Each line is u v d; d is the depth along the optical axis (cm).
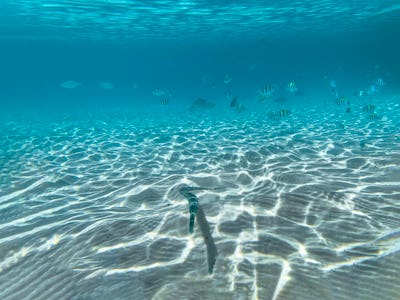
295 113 2005
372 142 984
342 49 9969
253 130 1415
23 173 820
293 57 14412
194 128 1570
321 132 1260
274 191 524
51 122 2173
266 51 8831
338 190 514
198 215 351
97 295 276
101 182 715
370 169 658
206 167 816
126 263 322
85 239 386
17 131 1775
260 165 772
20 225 478
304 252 319
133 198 556
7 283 318
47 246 386
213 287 270
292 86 1336
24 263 352
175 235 370
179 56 9519
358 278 271
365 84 4703
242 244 341
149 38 4184
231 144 1112
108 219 449
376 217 398
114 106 3684
